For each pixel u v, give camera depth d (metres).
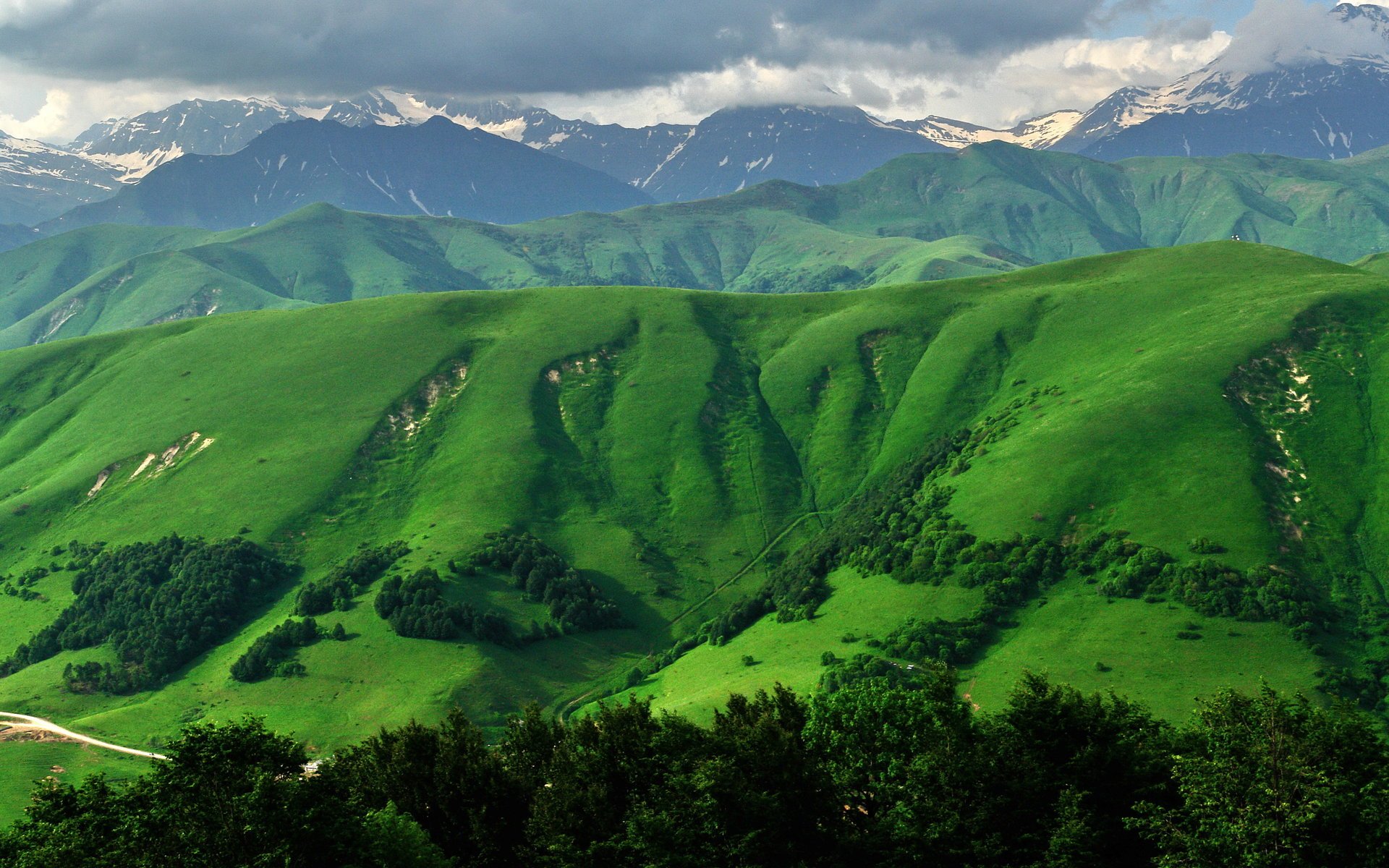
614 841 76.88
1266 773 72.19
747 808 76.31
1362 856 68.56
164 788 71.00
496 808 81.62
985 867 74.62
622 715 89.56
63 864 66.62
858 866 77.38
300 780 73.56
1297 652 166.75
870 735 90.06
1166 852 73.75
